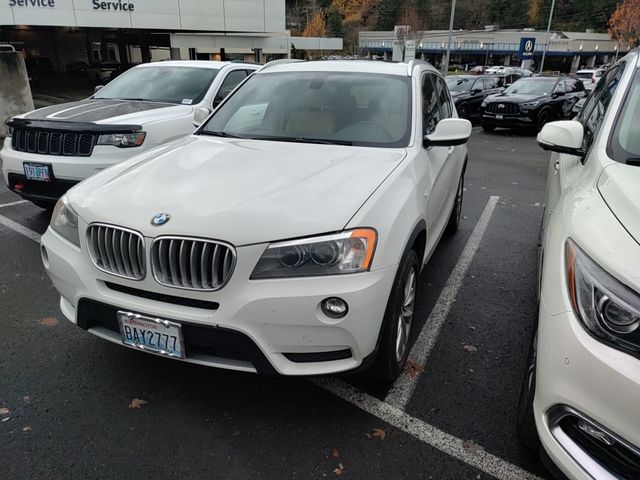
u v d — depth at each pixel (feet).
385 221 7.89
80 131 15.64
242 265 7.20
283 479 7.29
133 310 7.79
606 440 5.49
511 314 12.19
